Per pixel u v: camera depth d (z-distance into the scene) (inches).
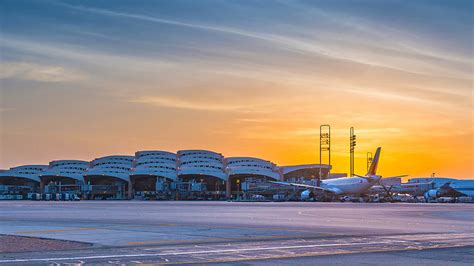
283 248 1058.7
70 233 1418.6
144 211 3024.1
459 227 1748.3
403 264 841.5
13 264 818.2
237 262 852.6
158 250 1017.5
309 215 2568.9
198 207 3944.4
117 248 1053.2
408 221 2097.7
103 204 4970.5
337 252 997.8
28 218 2185.0
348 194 7406.5
